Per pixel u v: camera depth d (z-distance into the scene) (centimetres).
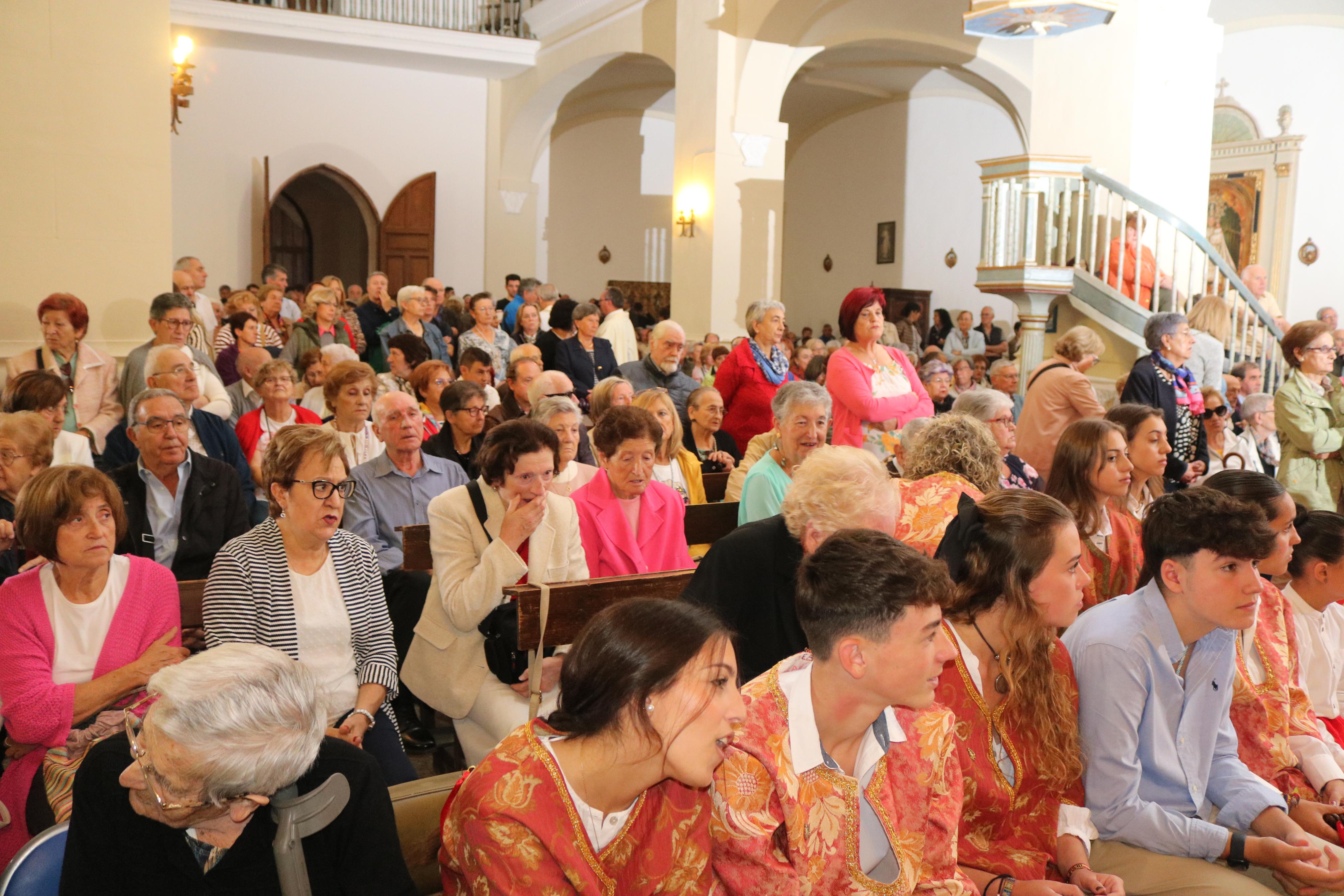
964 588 212
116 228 599
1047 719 212
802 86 1452
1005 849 212
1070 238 855
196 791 146
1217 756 250
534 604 277
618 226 1723
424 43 1391
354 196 1488
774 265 1063
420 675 310
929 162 1470
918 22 998
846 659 163
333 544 280
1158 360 508
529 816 141
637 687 140
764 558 239
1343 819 247
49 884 167
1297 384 554
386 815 167
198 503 365
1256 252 1355
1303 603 296
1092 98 890
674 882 151
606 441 330
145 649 262
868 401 434
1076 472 316
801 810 163
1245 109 1352
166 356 423
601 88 1539
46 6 566
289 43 1351
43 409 410
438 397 525
